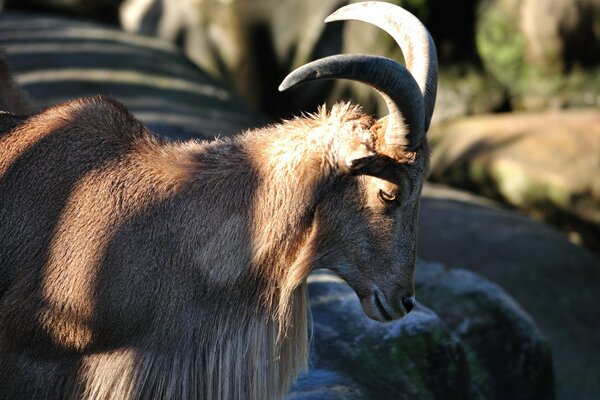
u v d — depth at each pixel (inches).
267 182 293.9
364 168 290.0
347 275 300.2
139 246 286.5
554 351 624.4
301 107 1023.6
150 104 749.3
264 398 300.2
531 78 1000.2
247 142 303.0
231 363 293.1
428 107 293.6
